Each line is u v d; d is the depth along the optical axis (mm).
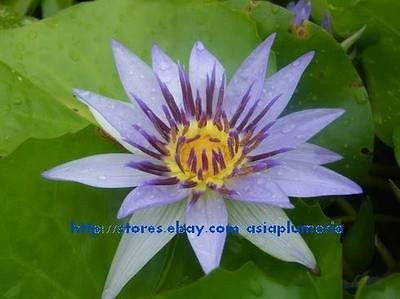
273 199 164
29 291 179
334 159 182
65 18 235
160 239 177
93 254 189
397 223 244
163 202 168
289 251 177
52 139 196
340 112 182
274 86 192
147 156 184
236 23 231
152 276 189
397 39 237
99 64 231
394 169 250
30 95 222
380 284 175
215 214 173
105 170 179
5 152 210
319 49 233
